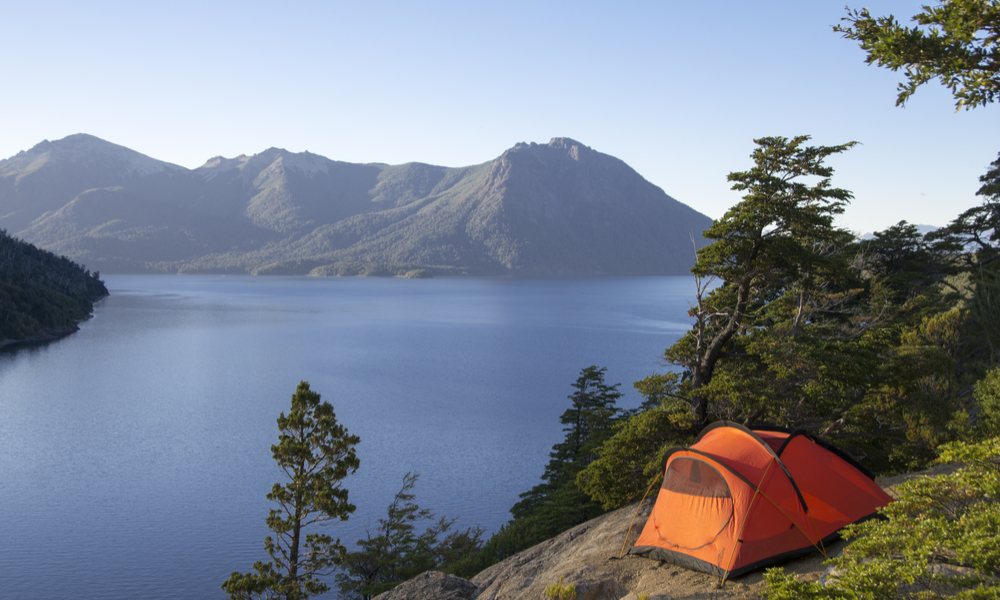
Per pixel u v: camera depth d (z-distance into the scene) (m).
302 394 26.92
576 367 134.38
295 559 26.62
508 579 12.22
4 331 166.00
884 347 18.02
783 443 11.09
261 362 142.75
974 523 5.93
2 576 45.03
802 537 10.12
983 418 17.88
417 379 121.75
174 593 43.31
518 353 156.12
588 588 10.03
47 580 44.62
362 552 35.88
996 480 6.53
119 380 121.12
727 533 10.16
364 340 183.50
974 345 28.06
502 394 107.44
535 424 86.75
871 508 10.77
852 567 6.05
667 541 10.93
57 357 146.75
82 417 92.31
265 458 73.19
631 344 172.50
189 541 51.25
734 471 10.45
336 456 27.25
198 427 86.69
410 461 69.62
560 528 30.62
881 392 19.53
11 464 70.44
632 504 16.17
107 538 51.56
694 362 20.19
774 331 20.09
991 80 6.73
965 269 42.25
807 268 17.75
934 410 18.92
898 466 18.59
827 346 17.31
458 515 54.19
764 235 17.84
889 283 37.78
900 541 6.45
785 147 17.17
